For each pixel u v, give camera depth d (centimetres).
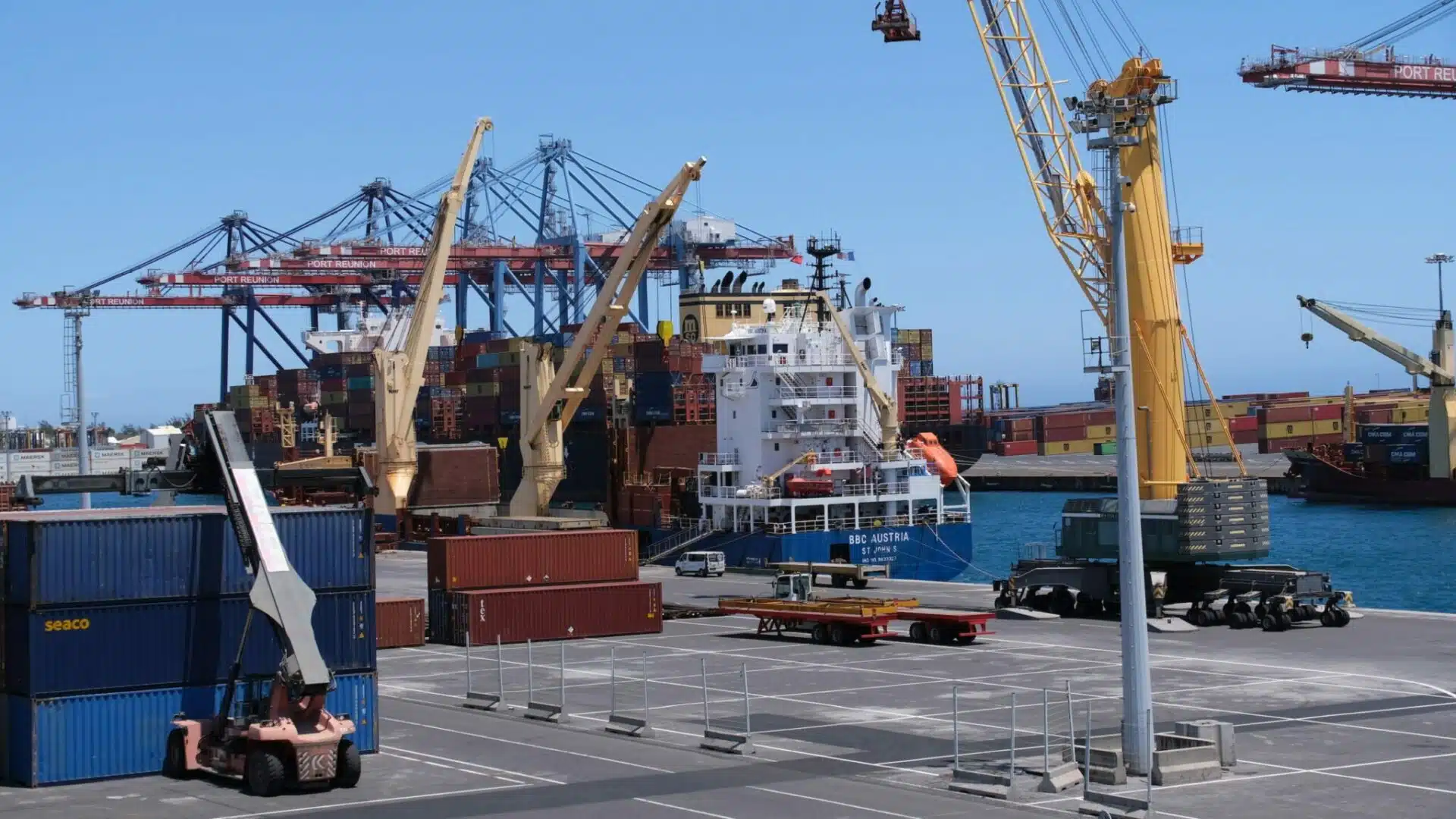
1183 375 7000
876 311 9819
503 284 17825
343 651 3688
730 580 8631
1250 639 5500
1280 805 2995
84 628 3409
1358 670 4738
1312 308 17212
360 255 17875
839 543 9200
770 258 17738
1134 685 3192
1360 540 14075
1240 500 5906
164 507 3822
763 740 3794
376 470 12556
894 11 8112
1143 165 6881
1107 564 6281
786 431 9444
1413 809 2964
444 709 4428
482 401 15225
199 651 3528
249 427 19412
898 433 9744
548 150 19088
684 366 12694
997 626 6116
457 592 5997
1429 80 14250
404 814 3034
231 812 3072
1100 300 7425
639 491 11212
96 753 3409
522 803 3120
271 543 3325
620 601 6162
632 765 3506
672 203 10106
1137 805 2933
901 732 3872
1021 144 7744
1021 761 3388
